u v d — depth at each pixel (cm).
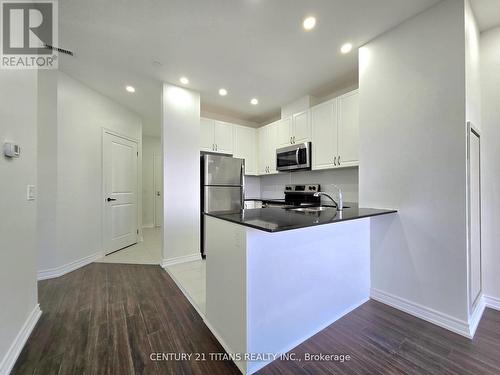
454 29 168
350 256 196
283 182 432
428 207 181
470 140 169
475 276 182
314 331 167
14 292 145
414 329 170
